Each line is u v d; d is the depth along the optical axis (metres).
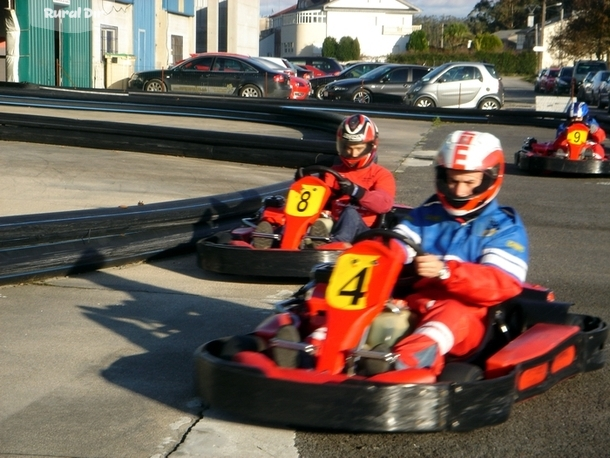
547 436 3.45
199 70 23.88
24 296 5.53
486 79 22.55
